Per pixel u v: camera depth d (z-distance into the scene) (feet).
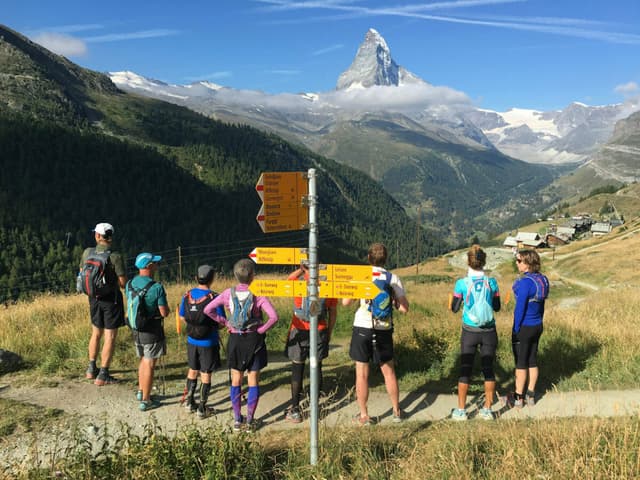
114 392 22.91
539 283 21.54
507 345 29.94
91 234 457.68
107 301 23.35
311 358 15.20
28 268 350.43
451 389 24.44
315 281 15.14
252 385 19.66
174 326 35.55
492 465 14.56
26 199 468.34
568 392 23.62
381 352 19.75
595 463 13.66
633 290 73.15
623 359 26.68
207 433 16.15
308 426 19.71
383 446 16.52
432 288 103.76
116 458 14.82
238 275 19.56
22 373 24.82
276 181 14.48
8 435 17.99
